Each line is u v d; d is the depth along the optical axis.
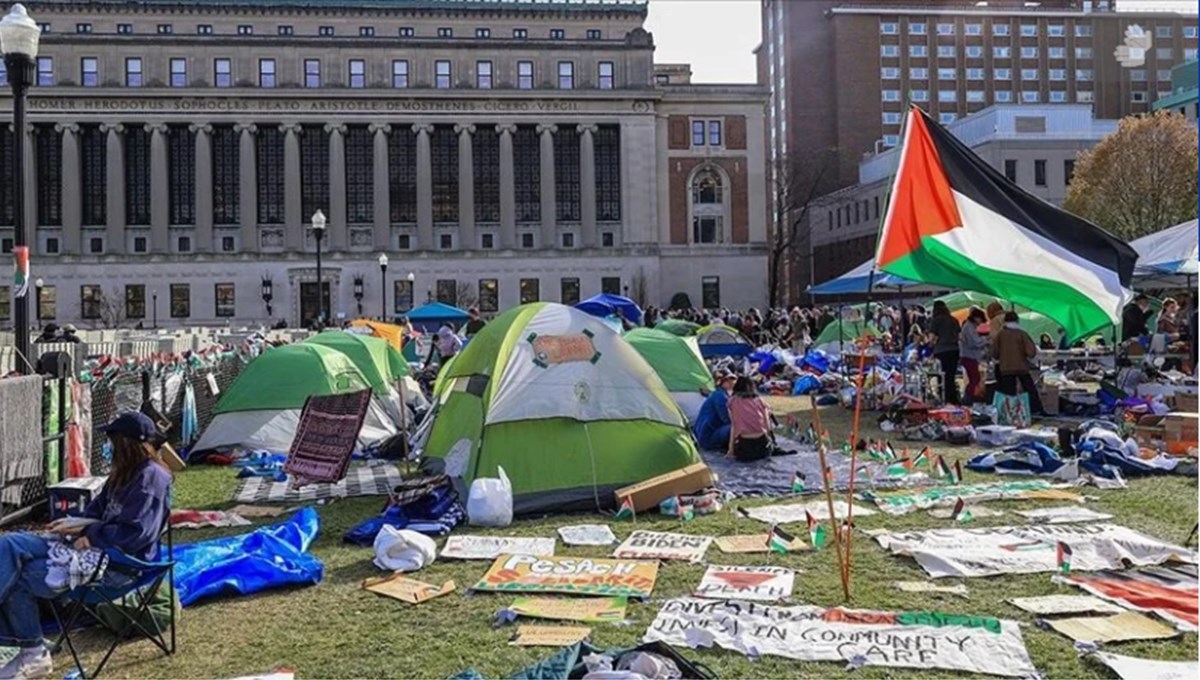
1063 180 67.75
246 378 14.42
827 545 8.06
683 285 71.38
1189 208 48.16
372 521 8.95
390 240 68.94
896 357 24.52
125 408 12.48
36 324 64.62
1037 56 96.88
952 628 5.83
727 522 9.12
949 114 94.94
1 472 8.43
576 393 10.29
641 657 5.00
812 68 94.00
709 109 72.06
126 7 70.75
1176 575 6.96
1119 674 5.11
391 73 69.25
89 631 6.17
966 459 12.33
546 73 70.19
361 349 17.06
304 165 68.81
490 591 6.93
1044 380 17.81
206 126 66.56
